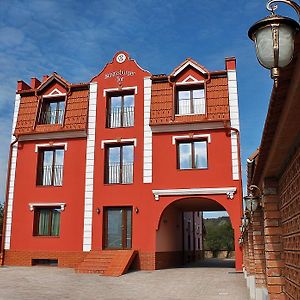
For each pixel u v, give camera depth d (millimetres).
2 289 12742
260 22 3074
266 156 5855
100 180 20297
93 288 13180
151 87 20734
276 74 3033
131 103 21047
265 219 6988
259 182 7773
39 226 20984
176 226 23438
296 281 5504
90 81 21688
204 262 27844
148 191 19547
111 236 19812
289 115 3822
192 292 12352
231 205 18562
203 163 19453
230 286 13461
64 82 21969
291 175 5469
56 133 21266
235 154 18984
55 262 20281
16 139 21766
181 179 19312
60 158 21422
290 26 3023
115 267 17219
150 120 19953
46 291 12414
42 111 22078
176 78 20594
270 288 6773
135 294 12008
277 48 2996
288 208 5941
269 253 6859
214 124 19406
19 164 21656
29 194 21156
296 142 4820
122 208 19953
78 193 20484
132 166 20219
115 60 21562
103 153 20562
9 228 21000
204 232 37750
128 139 20344
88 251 19625
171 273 17406
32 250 20453
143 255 18953
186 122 19500
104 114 21016
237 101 19609
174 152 19625
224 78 20156
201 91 20375
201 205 22938
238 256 18000
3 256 20656
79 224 20125
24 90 22609
